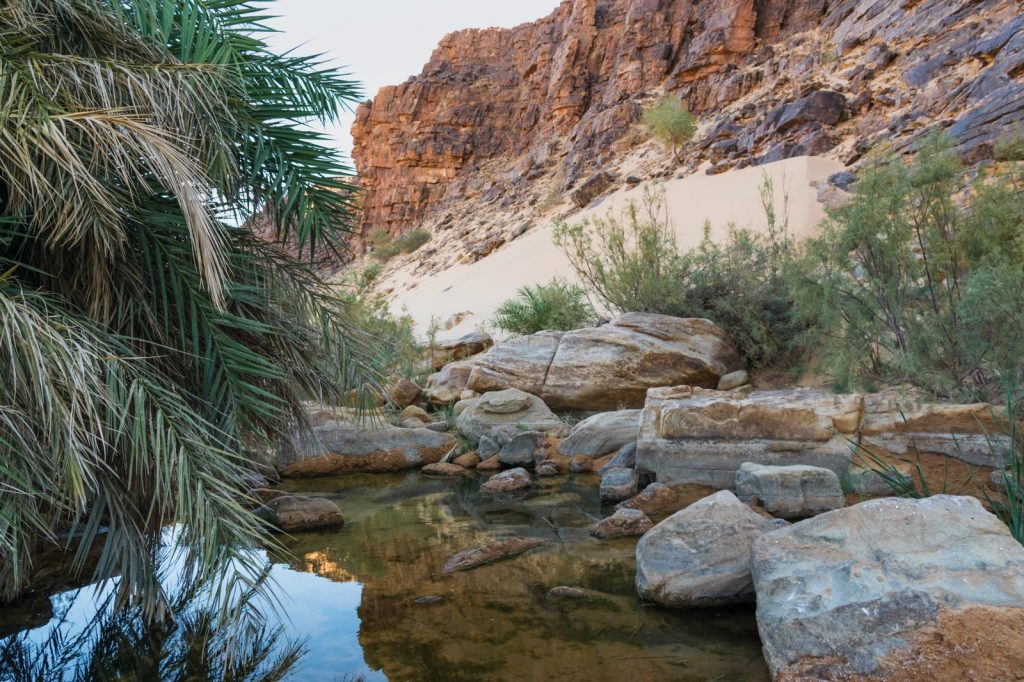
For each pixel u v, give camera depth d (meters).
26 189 2.67
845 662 2.40
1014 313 4.50
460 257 33.25
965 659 2.26
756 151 23.20
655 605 3.29
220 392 3.30
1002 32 16.94
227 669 2.77
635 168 29.83
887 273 5.81
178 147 2.77
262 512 5.06
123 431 2.65
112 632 3.15
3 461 2.35
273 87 3.45
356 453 7.11
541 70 54.09
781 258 9.27
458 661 2.78
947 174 5.59
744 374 8.38
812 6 34.47
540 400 8.09
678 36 39.28
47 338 2.38
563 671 2.65
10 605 3.46
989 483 4.26
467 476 6.76
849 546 2.87
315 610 3.39
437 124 57.12
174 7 3.11
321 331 4.04
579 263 14.10
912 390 5.43
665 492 5.05
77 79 2.60
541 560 4.03
